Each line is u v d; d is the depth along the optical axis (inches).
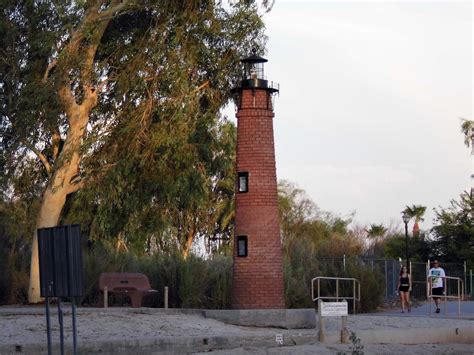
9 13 1301.7
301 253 1583.4
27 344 822.5
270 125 1147.3
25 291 1339.8
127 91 1304.1
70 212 1387.8
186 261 1311.5
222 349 932.6
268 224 1131.3
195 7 1325.0
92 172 1331.2
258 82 1139.9
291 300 1325.0
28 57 1309.1
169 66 1299.2
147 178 1347.2
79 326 964.6
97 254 1355.8
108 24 1386.6
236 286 1133.1
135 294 1159.6
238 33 1339.8
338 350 946.1
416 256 2425.0
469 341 1115.9
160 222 1408.7
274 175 1144.8
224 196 2322.8
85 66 1293.1
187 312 1115.3
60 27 1295.5
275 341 971.3
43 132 1318.9
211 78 1359.5
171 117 1301.7
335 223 3100.4
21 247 1439.5
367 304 1470.2
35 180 1435.8
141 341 883.4
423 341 1079.6
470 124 2284.7
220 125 1429.6
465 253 2369.6
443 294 1428.4
